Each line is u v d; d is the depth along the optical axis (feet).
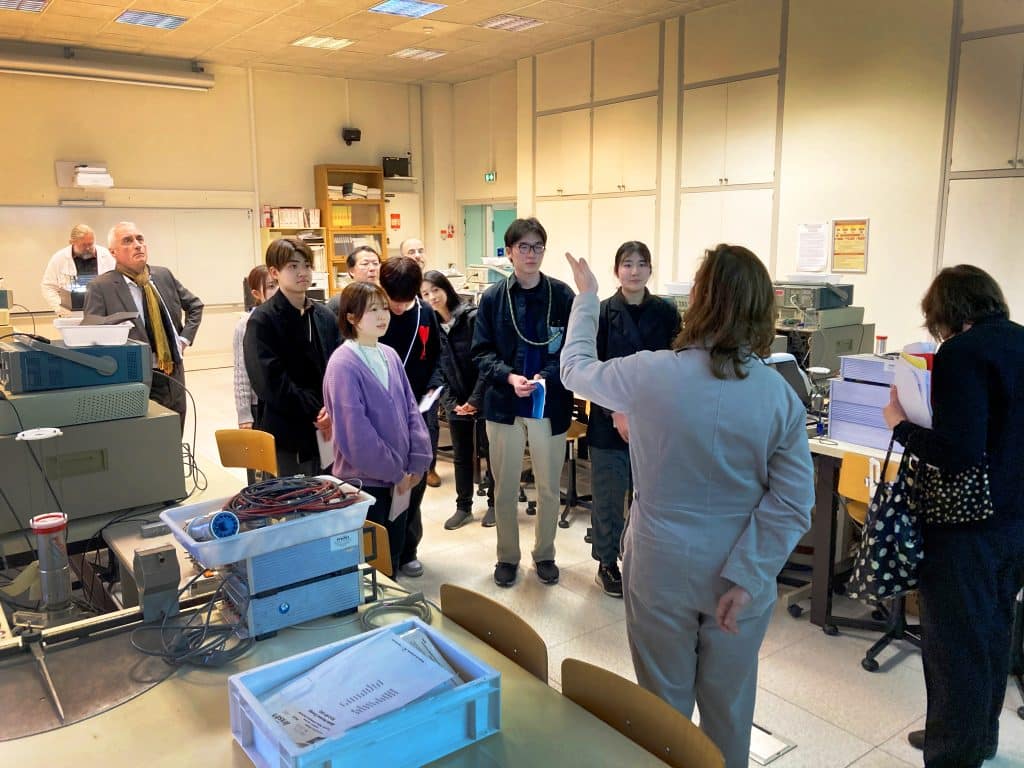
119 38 23.71
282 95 29.48
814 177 18.97
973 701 5.97
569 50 25.31
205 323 28.66
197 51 25.76
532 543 12.26
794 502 4.70
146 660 4.63
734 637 4.95
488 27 23.08
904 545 6.07
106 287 12.19
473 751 3.86
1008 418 5.72
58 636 4.83
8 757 3.76
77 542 6.83
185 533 4.81
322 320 9.80
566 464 14.84
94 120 25.52
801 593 10.06
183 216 27.66
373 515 8.55
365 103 31.48
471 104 31.73
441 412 16.90
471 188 32.48
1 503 6.41
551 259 27.17
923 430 5.91
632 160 23.68
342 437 8.07
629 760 3.80
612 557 10.32
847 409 9.11
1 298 16.49
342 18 21.90
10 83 23.95
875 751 7.12
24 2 19.90
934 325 6.23
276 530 4.76
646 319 10.01
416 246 15.17
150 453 7.08
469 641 4.94
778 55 19.36
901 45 16.97
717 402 4.69
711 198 21.50
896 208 17.48
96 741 3.89
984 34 15.64
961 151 16.26
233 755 3.79
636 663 5.26
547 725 4.09
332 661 4.24
